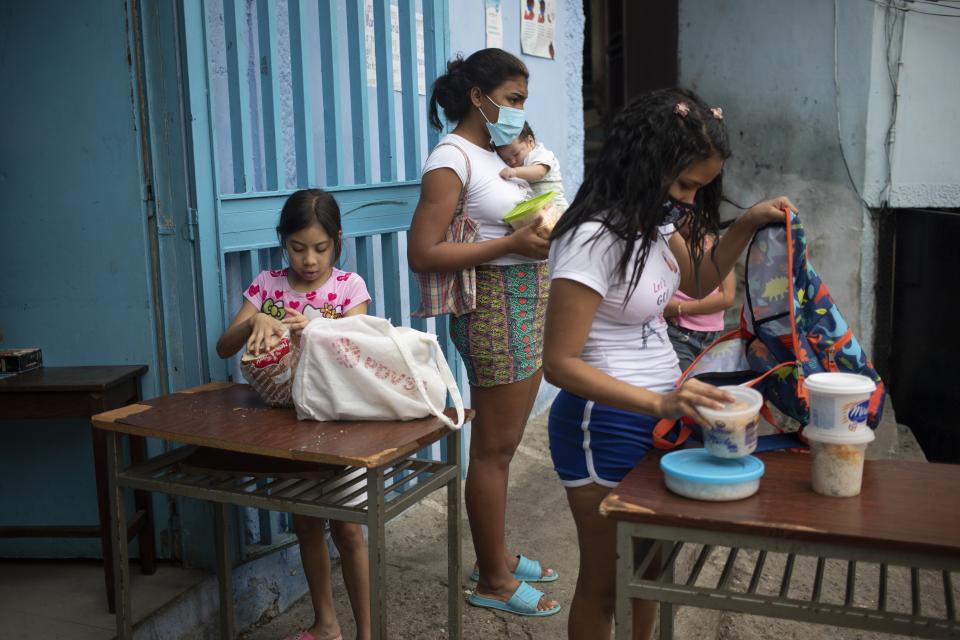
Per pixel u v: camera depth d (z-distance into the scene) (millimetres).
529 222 2760
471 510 3125
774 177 7293
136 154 2857
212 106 2857
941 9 6594
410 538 3781
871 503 1737
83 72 2850
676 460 1857
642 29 9852
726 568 1897
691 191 2014
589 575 2197
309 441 2225
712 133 1918
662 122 1913
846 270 7059
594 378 1946
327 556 2848
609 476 2109
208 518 2996
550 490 4355
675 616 3152
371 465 2084
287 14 3316
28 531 2848
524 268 2947
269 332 2486
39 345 3014
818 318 2031
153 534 3014
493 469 3084
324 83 3322
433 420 2410
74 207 2932
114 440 2469
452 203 2877
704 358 2174
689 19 7496
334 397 2355
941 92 6703
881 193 6902
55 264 2973
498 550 3160
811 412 1791
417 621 3107
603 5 12258
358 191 3416
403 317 4180
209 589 2984
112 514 2510
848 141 6945
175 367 2977
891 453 5301
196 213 2844
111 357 2990
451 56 4383
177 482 2426
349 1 3414
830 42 6914
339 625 3059
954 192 6789
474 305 2904
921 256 6277
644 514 1709
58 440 3092
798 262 2018
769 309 2062
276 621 3180
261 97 3080
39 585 2996
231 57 2945
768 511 1701
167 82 2809
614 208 1962
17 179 2951
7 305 3010
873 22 6703
